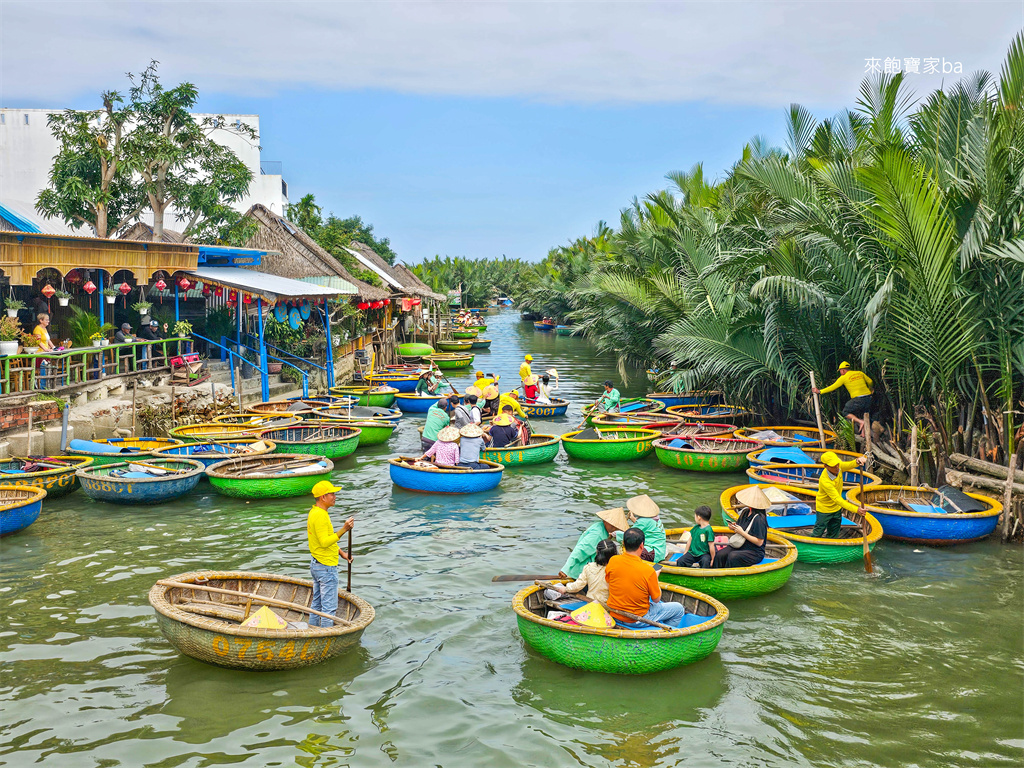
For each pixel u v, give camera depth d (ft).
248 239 102.53
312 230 154.20
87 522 43.62
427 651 28.63
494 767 21.67
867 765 21.91
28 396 52.54
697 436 62.59
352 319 120.16
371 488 52.90
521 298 310.65
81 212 93.71
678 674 26.96
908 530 40.14
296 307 86.43
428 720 23.99
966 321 42.52
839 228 52.54
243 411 71.77
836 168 52.65
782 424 72.90
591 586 29.30
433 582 35.45
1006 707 24.85
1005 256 38.83
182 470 49.16
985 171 42.80
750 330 61.77
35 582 34.55
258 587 30.81
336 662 27.63
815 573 36.55
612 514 31.22
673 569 32.30
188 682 26.00
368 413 73.72
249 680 26.21
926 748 22.66
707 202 99.81
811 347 59.52
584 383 115.24
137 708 24.34
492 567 37.40
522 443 62.34
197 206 98.22
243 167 101.55
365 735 23.12
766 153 91.61
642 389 107.55
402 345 150.82
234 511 46.24
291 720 23.85
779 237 59.47
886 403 57.00
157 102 94.38
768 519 40.81
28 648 28.25
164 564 36.96
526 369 87.51
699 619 28.27
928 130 50.29
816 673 27.09
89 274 72.18
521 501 49.55
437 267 333.62
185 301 93.45
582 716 24.30
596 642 26.13
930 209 40.47
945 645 29.14
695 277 76.69
